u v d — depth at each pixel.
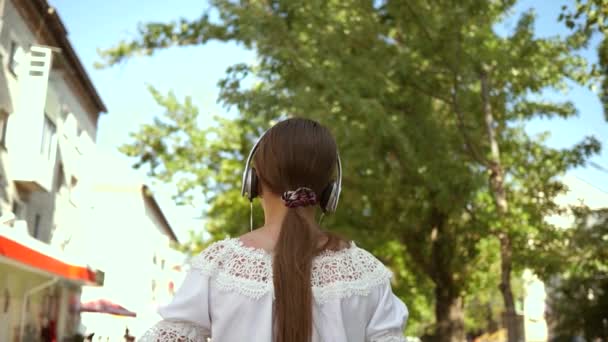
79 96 29.22
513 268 13.53
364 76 13.61
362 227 16.42
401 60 13.71
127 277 45.41
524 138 16.30
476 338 41.06
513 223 13.02
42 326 21.95
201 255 1.86
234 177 17.62
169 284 54.03
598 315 15.33
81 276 18.05
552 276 13.40
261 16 13.73
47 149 23.09
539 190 14.91
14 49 20.92
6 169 20.48
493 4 14.27
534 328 39.09
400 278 20.77
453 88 14.34
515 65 13.62
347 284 1.85
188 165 17.83
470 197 13.64
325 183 1.94
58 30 23.42
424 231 17.38
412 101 14.45
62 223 27.19
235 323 1.78
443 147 14.15
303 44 14.02
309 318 1.74
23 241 13.95
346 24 14.09
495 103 15.22
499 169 13.91
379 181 14.60
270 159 1.92
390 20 14.46
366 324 1.89
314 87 13.27
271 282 1.79
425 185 14.39
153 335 1.80
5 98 20.11
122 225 46.25
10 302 19.86
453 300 18.09
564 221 15.62
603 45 13.17
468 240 16.64
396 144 13.52
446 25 13.16
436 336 18.09
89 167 31.95
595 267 13.77
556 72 14.86
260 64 14.32
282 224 1.85
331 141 1.96
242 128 17.39
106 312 27.66
